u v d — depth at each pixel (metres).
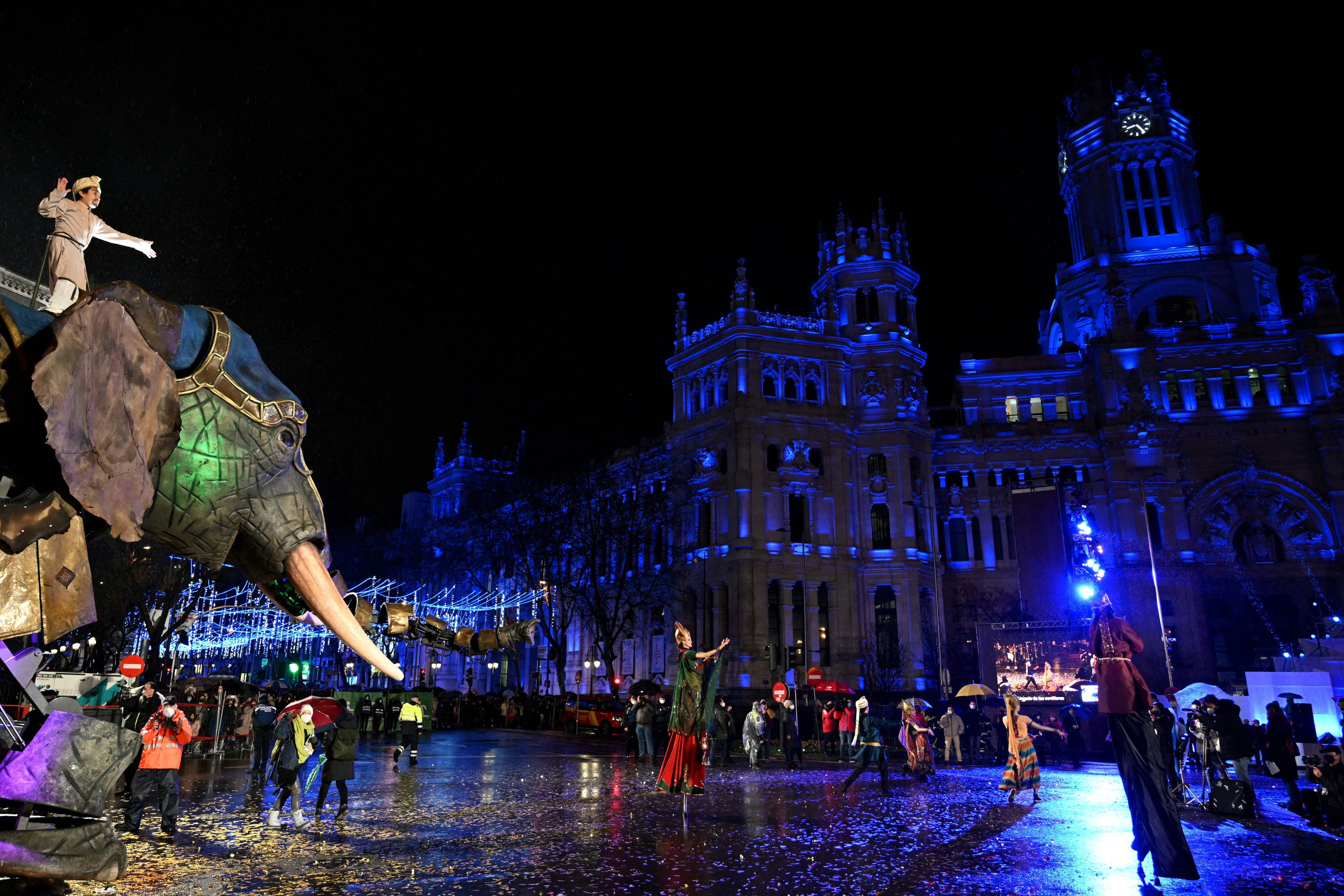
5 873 5.39
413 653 83.19
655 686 36.09
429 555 83.69
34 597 5.04
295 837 11.40
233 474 5.44
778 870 9.37
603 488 64.19
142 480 4.89
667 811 14.33
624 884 8.59
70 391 4.73
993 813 14.48
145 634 44.38
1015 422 72.69
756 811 14.54
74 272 6.33
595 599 60.19
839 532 62.88
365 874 8.94
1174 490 65.31
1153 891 8.38
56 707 6.36
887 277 68.75
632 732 28.48
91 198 6.63
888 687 56.41
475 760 25.89
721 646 12.70
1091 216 80.12
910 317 69.44
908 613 61.72
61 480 5.15
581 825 12.66
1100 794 18.09
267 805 14.96
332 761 13.31
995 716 31.53
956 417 78.56
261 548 5.56
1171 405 68.31
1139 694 8.98
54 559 5.14
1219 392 67.69
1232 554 63.38
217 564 5.58
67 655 33.34
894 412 65.50
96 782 5.72
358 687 73.94
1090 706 32.25
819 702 41.62
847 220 70.75
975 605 68.06
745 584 59.16
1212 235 75.50
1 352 5.11
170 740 11.19
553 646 58.69
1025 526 48.47
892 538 63.50
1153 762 8.73
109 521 4.74
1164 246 77.06
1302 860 10.63
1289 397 66.62
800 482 62.78
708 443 64.81
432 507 102.69
